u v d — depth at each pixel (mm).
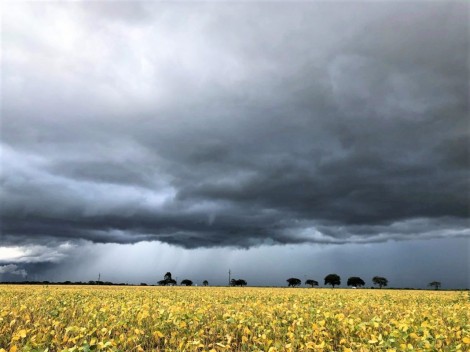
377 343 9461
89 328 10961
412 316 14125
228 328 11633
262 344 9781
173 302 19297
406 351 8312
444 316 14773
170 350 9008
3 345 9852
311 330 10414
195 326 11344
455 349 8555
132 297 24828
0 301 18875
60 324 11656
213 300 22219
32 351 8031
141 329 10891
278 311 15586
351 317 13398
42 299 20344
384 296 28703
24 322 12336
